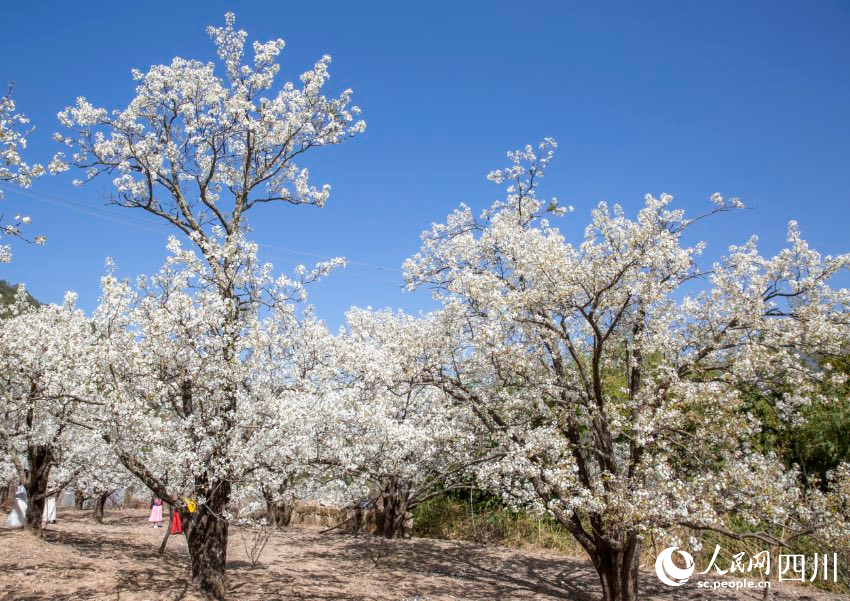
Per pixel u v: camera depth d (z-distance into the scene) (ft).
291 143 30.96
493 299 27.35
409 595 31.89
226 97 29.66
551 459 26.89
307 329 32.27
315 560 40.68
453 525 51.44
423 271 34.24
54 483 51.83
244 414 26.22
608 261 26.48
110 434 24.99
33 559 33.88
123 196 29.35
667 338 27.53
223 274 27.32
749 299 26.05
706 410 25.80
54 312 38.04
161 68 29.01
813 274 26.09
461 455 32.89
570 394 29.17
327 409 26.14
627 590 27.25
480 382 33.09
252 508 27.37
